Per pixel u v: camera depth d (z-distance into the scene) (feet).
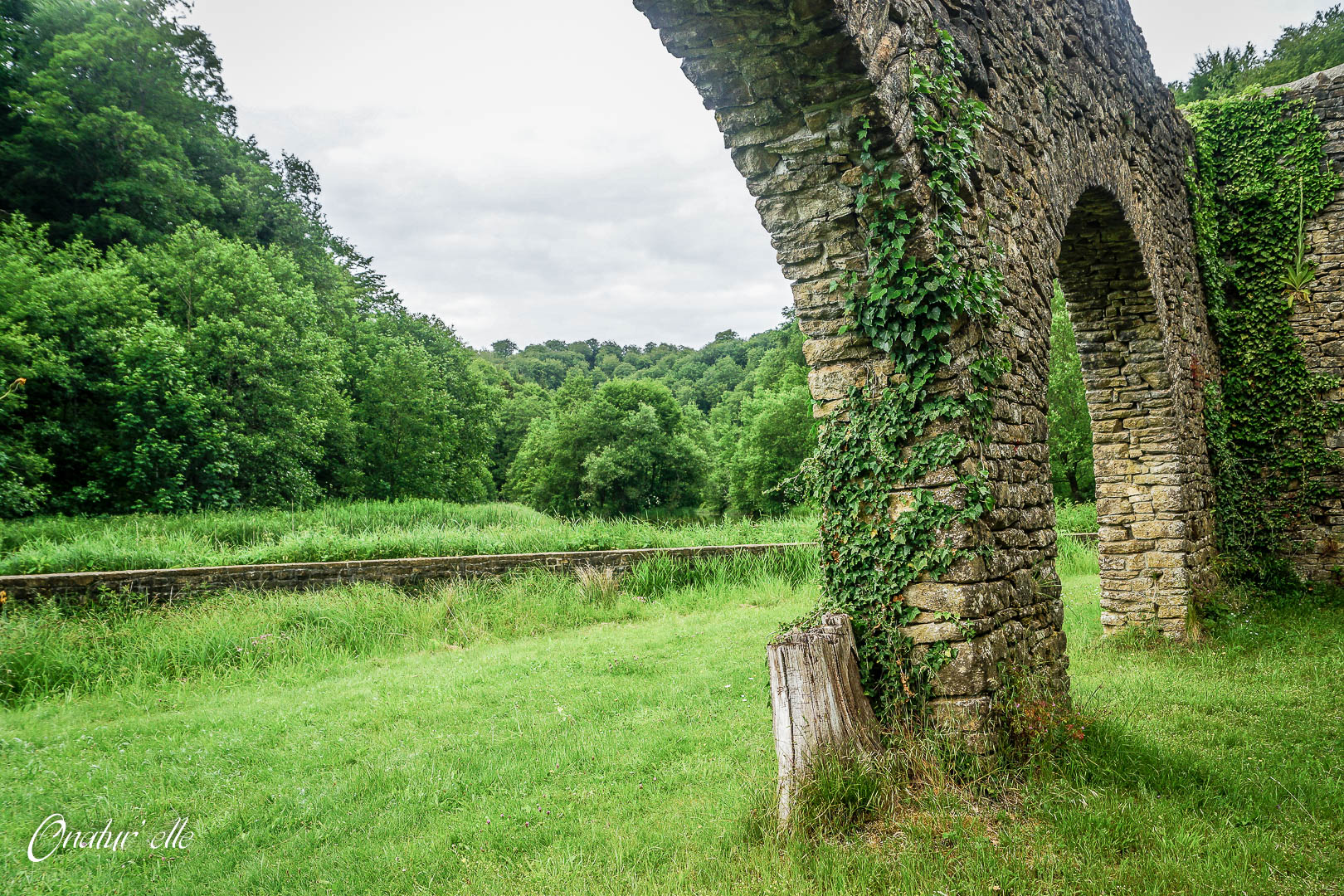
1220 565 28.17
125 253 67.67
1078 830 11.19
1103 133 22.56
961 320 13.99
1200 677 20.45
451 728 18.83
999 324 15.40
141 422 56.39
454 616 31.86
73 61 70.95
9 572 30.81
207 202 81.20
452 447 108.37
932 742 13.07
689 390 257.55
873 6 12.95
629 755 16.33
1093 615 31.17
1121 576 26.05
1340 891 9.41
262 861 11.98
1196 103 34.09
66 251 64.08
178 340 61.00
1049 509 17.42
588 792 14.40
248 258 70.13
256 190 95.45
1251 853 10.49
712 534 49.11
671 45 13.23
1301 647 22.72
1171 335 26.30
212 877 11.66
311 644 27.63
